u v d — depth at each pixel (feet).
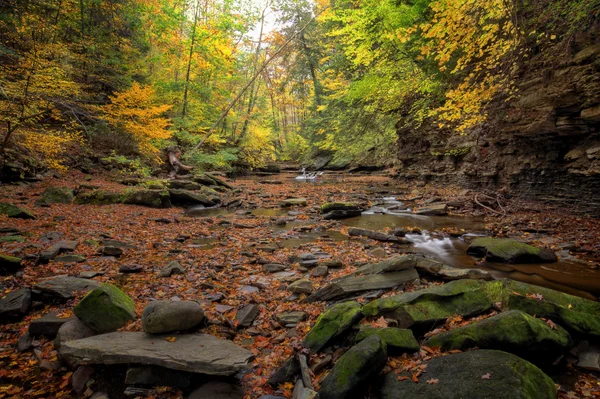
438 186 57.47
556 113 30.27
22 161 40.37
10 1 39.96
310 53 108.17
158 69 79.05
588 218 29.14
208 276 18.52
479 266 20.38
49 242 22.63
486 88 34.68
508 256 20.71
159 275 18.31
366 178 86.28
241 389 9.78
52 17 47.62
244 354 10.43
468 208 38.83
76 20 54.70
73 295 14.87
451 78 44.55
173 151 67.77
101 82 57.72
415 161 67.46
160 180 50.37
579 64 27.43
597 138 28.84
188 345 10.84
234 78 84.48
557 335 10.05
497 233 28.17
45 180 42.78
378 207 44.24
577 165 30.19
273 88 134.21
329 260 20.89
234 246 25.38
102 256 21.39
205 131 81.71
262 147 108.99
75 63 51.90
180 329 11.84
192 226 32.45
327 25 78.23
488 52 36.52
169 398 9.38
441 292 12.96
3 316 13.32
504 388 7.91
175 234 28.66
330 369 10.28
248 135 101.81
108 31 58.95
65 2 49.14
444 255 23.13
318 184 74.84
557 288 16.65
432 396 8.27
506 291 12.62
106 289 13.24
